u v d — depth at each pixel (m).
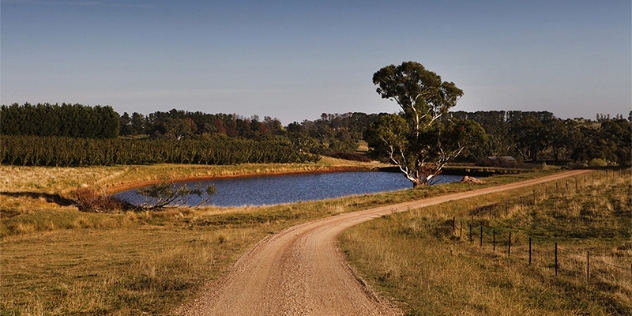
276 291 13.25
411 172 65.56
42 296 12.76
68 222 33.88
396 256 19.25
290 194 70.50
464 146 63.75
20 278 16.00
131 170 88.69
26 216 33.06
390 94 66.12
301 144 142.50
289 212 40.09
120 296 12.48
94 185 70.75
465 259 19.75
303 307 11.52
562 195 35.50
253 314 10.94
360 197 50.41
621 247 19.97
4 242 26.58
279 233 28.64
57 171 75.12
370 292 13.07
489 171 93.62
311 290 13.37
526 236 24.23
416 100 65.50
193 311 11.12
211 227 33.91
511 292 14.12
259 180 94.44
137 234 30.23
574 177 59.31
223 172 102.38
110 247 24.19
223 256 19.72
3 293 13.20
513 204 34.53
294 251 21.36
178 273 15.75
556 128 123.69
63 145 83.19
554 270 16.94
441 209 40.16
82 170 80.12
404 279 14.86
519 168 96.62
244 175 104.25
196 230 32.53
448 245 23.73
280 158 119.00
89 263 18.98
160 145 100.88
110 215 37.69
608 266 16.69
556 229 24.95
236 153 110.19
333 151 147.88
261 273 15.98
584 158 104.44
